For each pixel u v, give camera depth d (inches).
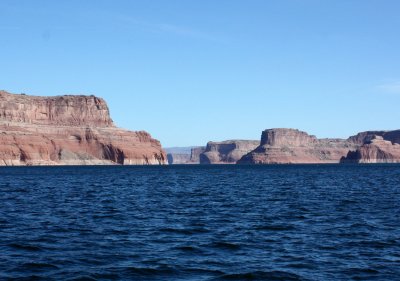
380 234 1243.2
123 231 1290.6
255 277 837.2
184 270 877.2
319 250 1050.1
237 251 1039.0
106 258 966.4
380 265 918.4
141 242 1135.0
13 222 1456.7
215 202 2132.1
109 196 2479.1
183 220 1512.1
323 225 1400.1
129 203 2084.2
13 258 962.1
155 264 917.2
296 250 1049.5
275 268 894.4
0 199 2266.2
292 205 1982.0
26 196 2455.7
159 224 1421.0
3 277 827.4
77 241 1143.0
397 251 1039.0
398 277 839.7
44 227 1358.3
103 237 1198.3
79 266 901.2
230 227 1364.4
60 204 2030.0
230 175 5762.8
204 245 1099.3
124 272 860.6
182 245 1098.7
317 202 2113.7
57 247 1071.6
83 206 1946.4
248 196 2470.5
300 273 862.5
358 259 966.4
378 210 1779.0
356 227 1359.5
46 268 885.8
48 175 5556.1
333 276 845.2
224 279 825.5
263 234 1247.5
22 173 6250.0
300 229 1327.5
